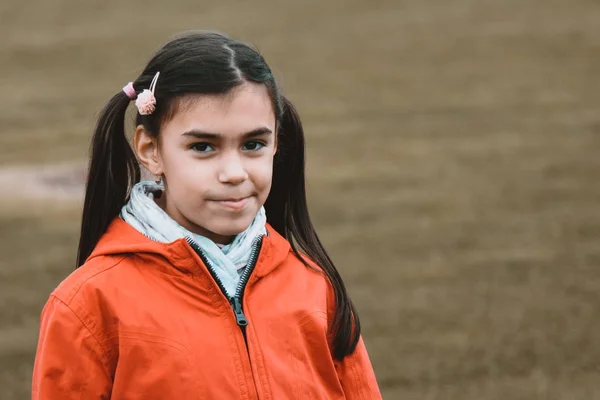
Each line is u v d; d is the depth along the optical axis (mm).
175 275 6551
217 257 6668
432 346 15930
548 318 17156
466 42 50562
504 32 51844
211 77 6375
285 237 7566
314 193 27656
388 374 14750
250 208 6566
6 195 27766
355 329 7277
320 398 6770
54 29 55562
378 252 21781
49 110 40688
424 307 17906
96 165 7043
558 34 50750
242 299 6668
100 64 48969
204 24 56594
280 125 7395
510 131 35281
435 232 23344
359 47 50938
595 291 18641
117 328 6406
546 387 14211
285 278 6977
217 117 6387
